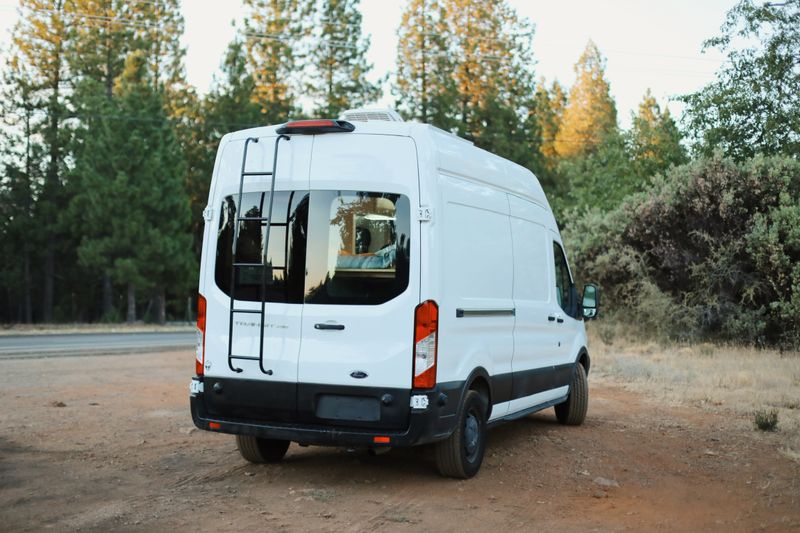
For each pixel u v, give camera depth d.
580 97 49.91
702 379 12.88
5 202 42.44
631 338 19.80
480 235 6.68
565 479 6.59
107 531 4.92
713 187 19.05
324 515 5.31
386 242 5.88
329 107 44.19
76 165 40.69
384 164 5.98
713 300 18.59
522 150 42.91
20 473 6.43
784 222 17.95
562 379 8.63
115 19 43.12
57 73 43.41
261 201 6.25
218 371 6.24
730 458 7.47
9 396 10.56
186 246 38.62
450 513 5.44
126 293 47.94
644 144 34.03
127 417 9.14
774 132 20.97
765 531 5.18
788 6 21.16
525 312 7.54
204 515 5.29
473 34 43.81
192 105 47.09
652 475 6.80
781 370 13.60
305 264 6.04
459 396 6.09
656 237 20.53
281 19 44.97
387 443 5.69
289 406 5.98
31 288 45.75
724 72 21.80
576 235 22.62
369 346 5.80
